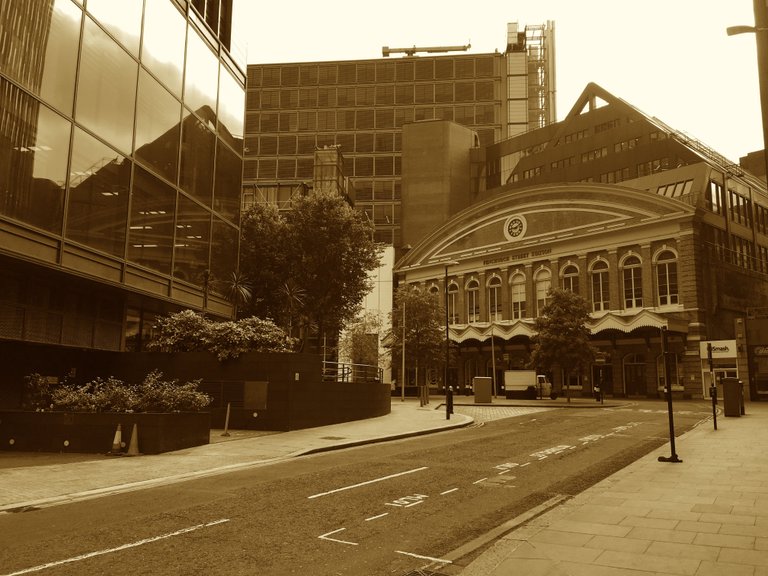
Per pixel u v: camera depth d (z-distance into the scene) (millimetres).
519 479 12000
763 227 63281
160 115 23422
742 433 20062
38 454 15508
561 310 45406
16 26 16438
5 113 16000
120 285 20594
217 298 27656
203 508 9383
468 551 7039
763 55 11172
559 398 55625
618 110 75750
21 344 19406
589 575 5840
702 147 67750
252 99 105938
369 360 59188
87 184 19062
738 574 5852
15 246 16219
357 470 13203
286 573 6301
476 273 67500
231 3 30219
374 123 103375
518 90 102500
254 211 36688
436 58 104375
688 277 50688
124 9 21266
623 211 55906
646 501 9359
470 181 92125
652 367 52156
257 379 22312
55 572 6348
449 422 25500
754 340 48406
